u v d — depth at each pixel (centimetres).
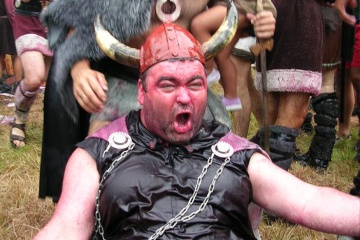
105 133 222
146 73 213
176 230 200
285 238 364
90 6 256
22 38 514
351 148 569
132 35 256
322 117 492
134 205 203
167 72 207
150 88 211
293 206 210
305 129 636
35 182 449
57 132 277
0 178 459
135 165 210
